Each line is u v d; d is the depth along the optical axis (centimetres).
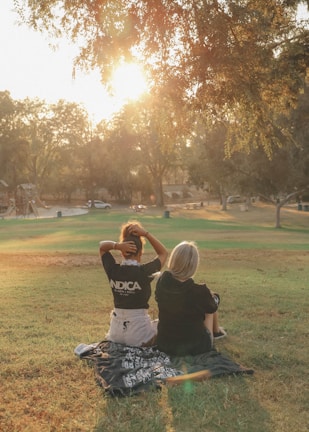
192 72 815
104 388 431
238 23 796
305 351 565
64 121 9081
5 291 1070
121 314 527
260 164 4044
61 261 1764
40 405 411
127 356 493
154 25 779
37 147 9112
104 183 10131
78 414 394
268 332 662
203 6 773
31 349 573
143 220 5412
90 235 3503
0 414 394
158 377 450
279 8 887
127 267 521
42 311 838
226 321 735
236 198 10831
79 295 1012
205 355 503
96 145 9238
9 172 8781
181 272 500
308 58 911
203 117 970
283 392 436
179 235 3456
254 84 859
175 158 8406
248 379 465
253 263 1689
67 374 481
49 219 5941
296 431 363
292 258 1856
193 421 380
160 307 507
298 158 3712
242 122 1001
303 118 2542
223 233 3703
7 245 2898
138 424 373
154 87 848
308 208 7894
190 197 13725
